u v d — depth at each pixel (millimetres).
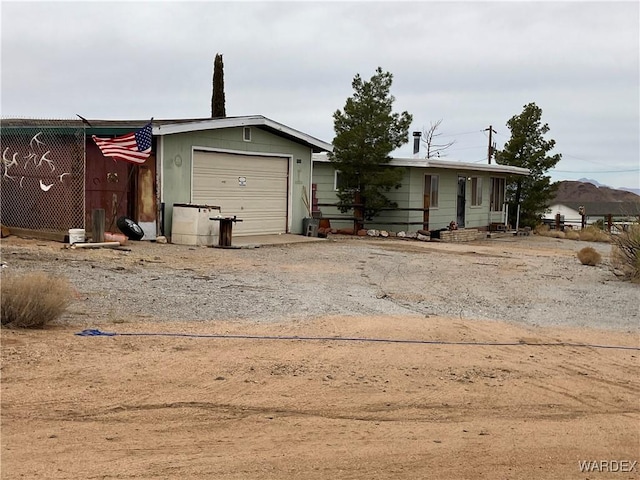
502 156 38125
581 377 7781
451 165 27953
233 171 20141
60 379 6523
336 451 5375
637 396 7215
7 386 6254
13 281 8469
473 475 5117
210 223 17734
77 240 15078
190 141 18375
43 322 8352
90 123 18562
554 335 9875
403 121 26500
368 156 25875
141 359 7277
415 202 27031
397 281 14133
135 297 10406
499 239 31125
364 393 6754
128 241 16703
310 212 23453
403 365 7758
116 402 6090
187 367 7125
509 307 11883
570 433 6105
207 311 9867
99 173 17688
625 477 5242
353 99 26469
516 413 6531
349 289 12664
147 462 4953
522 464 5383
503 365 8047
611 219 35750
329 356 7887
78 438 5312
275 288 12148
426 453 5457
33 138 17109
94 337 7992
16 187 17438
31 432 5371
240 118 19672
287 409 6199
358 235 26156
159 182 17500
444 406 6574
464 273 15875
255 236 20938
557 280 15406
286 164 22312
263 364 7402
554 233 35531
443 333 9422
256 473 4887
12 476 4609
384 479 4941
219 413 6004
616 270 16672
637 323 11016
